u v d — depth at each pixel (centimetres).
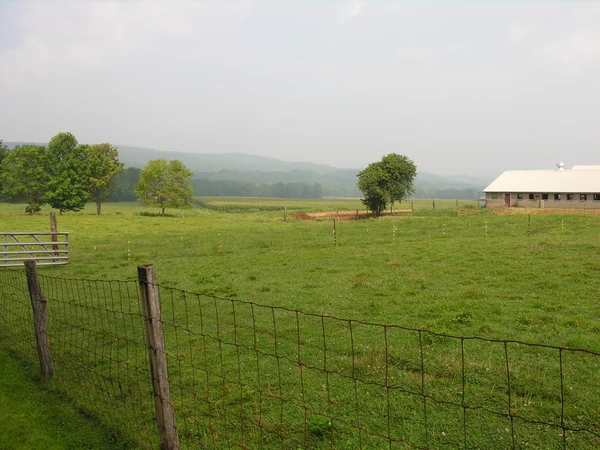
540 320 1148
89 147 8212
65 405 805
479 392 782
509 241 2606
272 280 1822
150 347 579
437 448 628
